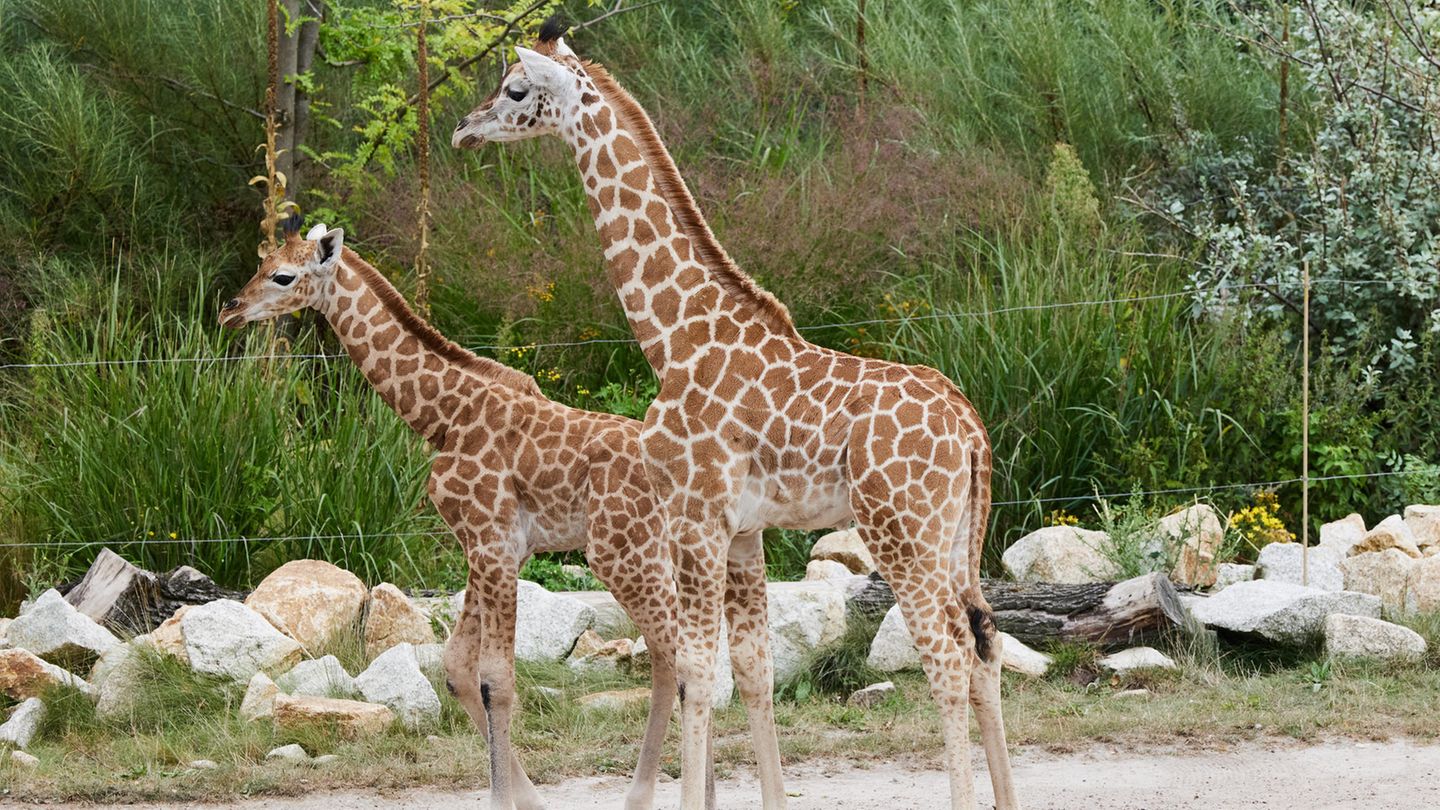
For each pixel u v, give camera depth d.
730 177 29.03
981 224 27.05
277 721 15.74
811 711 16.98
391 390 14.22
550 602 18.56
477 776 14.78
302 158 29.64
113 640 17.78
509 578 13.78
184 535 20.50
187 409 20.89
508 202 28.91
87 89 29.16
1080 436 23.06
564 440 13.90
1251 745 15.13
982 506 12.38
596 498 13.75
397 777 14.67
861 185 27.64
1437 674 16.92
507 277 26.48
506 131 13.14
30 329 27.12
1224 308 24.47
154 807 14.00
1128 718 15.96
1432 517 21.55
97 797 14.20
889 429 11.80
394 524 21.11
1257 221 27.05
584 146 12.96
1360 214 25.73
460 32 27.31
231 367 22.84
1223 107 29.88
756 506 12.33
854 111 30.31
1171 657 17.91
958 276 26.38
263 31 29.12
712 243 12.77
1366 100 25.84
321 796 14.26
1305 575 19.59
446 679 14.13
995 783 12.20
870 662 18.05
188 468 20.62
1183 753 14.95
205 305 29.45
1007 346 23.45
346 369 24.41
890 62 30.70
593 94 12.98
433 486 13.91
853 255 26.91
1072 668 17.81
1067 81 29.95
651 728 13.66
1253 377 23.83
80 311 26.11
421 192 25.05
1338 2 27.00
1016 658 17.73
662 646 13.73
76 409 21.56
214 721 16.09
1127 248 26.91
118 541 20.52
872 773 14.84
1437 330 23.97
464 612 13.98
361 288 14.29
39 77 27.86
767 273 26.36
